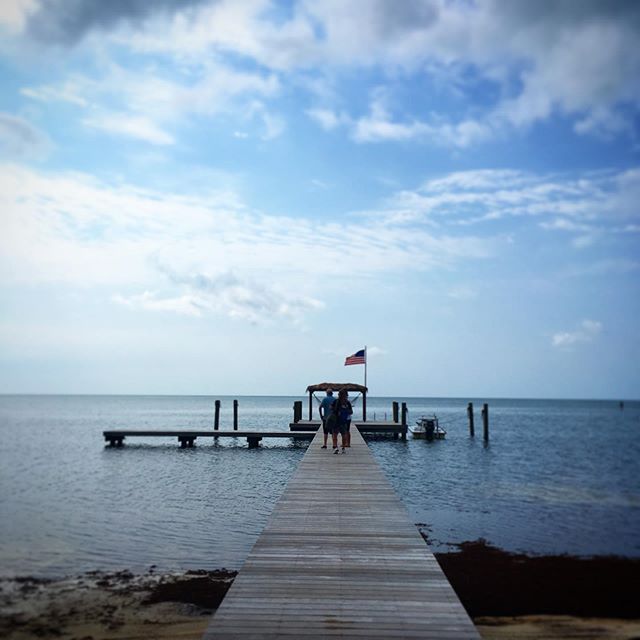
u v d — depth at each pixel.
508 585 15.08
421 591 6.29
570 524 21.61
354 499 11.36
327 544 8.15
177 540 17.67
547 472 34.91
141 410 136.75
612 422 104.56
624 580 15.55
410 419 89.25
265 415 102.69
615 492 28.53
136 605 13.14
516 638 12.20
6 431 62.62
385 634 5.21
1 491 25.36
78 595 13.69
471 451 44.12
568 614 13.44
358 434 26.69
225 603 5.91
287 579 6.65
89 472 30.42
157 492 24.75
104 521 19.88
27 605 13.19
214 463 32.62
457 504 24.58
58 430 64.31
